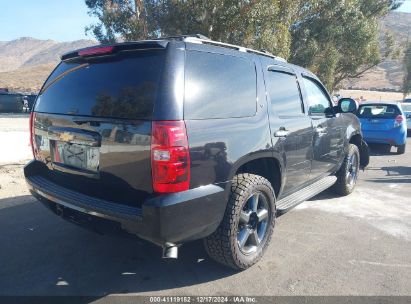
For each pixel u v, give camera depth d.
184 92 2.83
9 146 9.77
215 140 2.97
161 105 2.69
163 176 2.66
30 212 5.04
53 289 3.19
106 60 3.13
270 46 14.01
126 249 3.96
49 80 3.62
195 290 3.21
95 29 18.89
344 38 23.81
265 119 3.61
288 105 4.15
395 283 3.41
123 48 3.00
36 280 3.33
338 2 21.09
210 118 2.98
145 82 2.81
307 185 4.94
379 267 3.71
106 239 4.20
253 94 3.55
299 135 4.22
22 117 25.55
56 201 3.23
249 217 3.47
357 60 25.58
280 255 3.92
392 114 10.97
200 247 4.02
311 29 21.67
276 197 4.03
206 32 13.79
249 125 3.36
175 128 2.68
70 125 3.17
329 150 5.21
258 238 3.66
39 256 3.79
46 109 3.50
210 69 3.12
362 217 5.23
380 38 29.03
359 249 4.13
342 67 26.42
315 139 4.67
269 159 3.80
